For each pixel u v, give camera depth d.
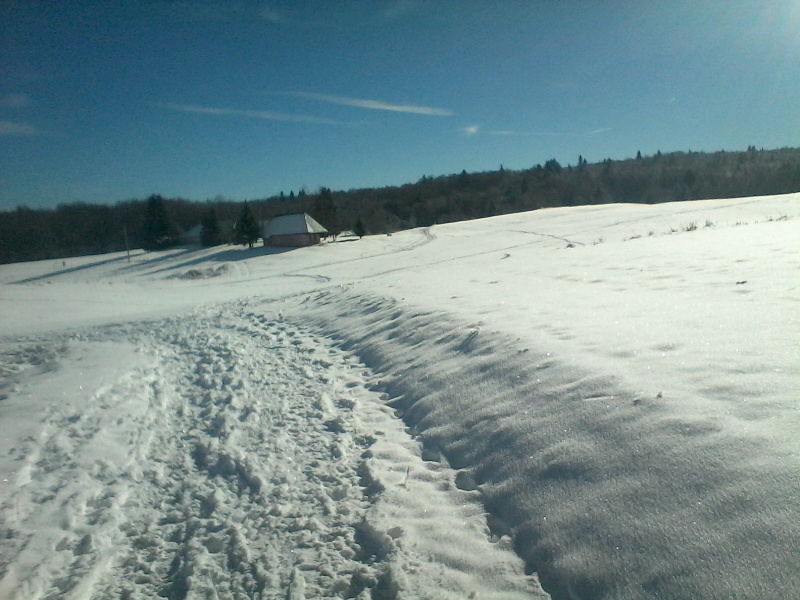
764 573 2.50
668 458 3.41
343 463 5.06
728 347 4.80
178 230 87.88
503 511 3.81
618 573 2.88
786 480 2.88
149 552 3.98
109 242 103.50
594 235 41.22
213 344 10.92
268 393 7.32
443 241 51.66
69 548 4.04
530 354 5.73
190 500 4.68
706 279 8.59
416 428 5.51
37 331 16.12
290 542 3.93
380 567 3.54
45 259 95.62
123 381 8.44
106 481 5.10
